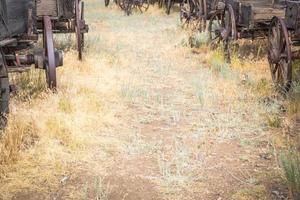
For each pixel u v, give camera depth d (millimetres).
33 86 7414
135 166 5102
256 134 6070
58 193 4477
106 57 10383
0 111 5559
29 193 4465
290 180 4543
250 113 6867
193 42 12539
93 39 12602
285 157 5035
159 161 5188
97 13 21375
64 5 9281
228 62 9992
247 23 9328
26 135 5547
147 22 18250
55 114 6195
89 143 5547
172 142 5805
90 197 4410
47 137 5523
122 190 4570
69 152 5332
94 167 5020
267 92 7781
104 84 8086
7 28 5906
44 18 7289
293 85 7617
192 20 15656
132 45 12930
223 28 10391
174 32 15141
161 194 4508
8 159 4902
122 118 6645
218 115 6824
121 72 9297
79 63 9352
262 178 4816
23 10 6406
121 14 21031
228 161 5258
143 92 7844
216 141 5863
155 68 9984
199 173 4945
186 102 7551
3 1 5809
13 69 6414
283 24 7449
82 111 6500
